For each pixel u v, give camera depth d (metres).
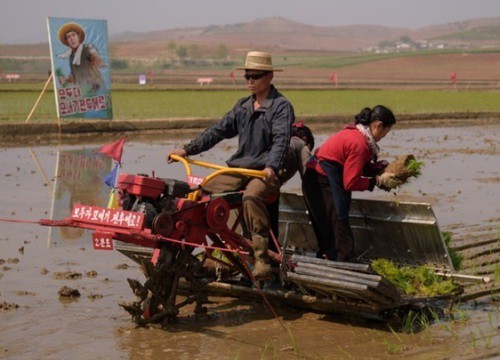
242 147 7.30
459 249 9.41
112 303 7.36
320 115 28.19
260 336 6.59
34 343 6.27
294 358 6.05
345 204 7.27
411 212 7.35
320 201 7.36
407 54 161.75
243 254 6.74
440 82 73.31
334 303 6.89
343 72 122.44
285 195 7.91
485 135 25.56
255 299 7.55
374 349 6.27
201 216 6.86
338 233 7.32
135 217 6.40
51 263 8.73
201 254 8.06
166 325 6.82
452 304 7.23
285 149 6.96
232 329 6.77
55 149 19.09
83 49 21.98
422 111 32.19
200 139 7.47
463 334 6.62
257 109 7.16
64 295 7.50
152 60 179.75
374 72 124.25
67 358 5.98
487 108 35.19
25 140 20.88
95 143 20.75
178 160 7.36
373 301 6.61
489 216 11.80
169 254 6.72
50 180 14.23
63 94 21.80
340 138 7.23
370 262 7.49
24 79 63.12
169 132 23.97
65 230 10.36
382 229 7.56
